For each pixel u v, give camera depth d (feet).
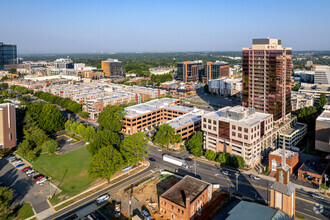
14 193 441.27
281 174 319.68
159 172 507.71
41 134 631.56
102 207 396.57
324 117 622.95
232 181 469.57
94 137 556.10
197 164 541.75
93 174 452.76
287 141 615.98
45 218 373.81
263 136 558.56
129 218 367.86
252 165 526.57
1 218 368.48
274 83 647.97
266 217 301.63
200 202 383.04
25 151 577.84
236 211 325.83
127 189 446.60
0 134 610.65
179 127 647.97
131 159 511.40
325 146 594.65
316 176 453.17
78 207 398.62
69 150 624.18
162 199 378.32
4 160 575.38
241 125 511.81
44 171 519.60
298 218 362.94
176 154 595.47
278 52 629.10
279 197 321.73
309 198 411.54
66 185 465.06
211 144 579.48
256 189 440.45
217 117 569.23
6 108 615.16
